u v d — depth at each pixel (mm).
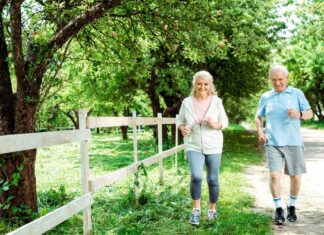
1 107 5977
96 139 31734
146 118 8039
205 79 6000
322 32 22047
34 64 5855
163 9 7762
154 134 23297
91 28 8586
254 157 15531
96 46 9016
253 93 28031
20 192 5918
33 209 6059
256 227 5621
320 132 39375
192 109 6004
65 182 10070
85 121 4926
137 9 7871
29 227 3516
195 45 8195
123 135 31250
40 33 6996
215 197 6035
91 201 5031
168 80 19797
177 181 9430
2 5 5914
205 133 5945
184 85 18875
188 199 7320
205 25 8391
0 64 6016
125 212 6461
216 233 5336
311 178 10289
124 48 9336
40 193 7797
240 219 5891
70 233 5492
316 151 18312
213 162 5969
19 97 5816
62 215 4164
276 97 6090
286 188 8898
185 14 7871
